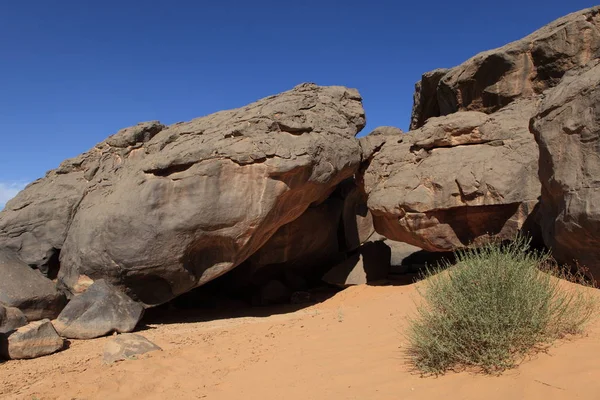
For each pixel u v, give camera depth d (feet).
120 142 41.39
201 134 37.63
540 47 37.52
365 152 41.47
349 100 43.19
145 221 33.37
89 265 34.37
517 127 34.06
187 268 34.40
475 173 32.58
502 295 14.44
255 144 34.32
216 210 33.60
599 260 21.52
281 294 45.70
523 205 31.14
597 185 20.66
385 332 20.76
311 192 37.04
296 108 37.52
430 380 14.03
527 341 14.14
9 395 17.47
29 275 32.32
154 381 18.03
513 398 11.59
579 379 11.64
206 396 16.24
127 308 30.89
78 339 28.76
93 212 36.32
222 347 22.62
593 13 35.17
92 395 16.90
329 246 48.98
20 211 42.39
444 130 35.76
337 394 14.53
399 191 36.32
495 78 40.68
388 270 44.47
